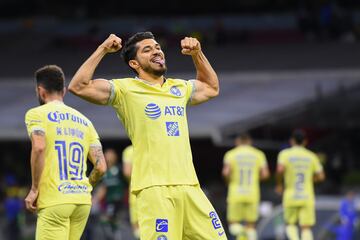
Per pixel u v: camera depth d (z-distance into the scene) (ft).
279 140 146.00
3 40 268.62
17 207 123.85
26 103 169.37
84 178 48.44
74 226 48.29
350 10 258.16
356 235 96.07
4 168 159.12
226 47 234.99
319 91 153.69
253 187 96.58
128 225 117.19
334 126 146.10
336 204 98.17
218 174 154.92
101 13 283.38
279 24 256.32
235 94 163.94
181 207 43.86
